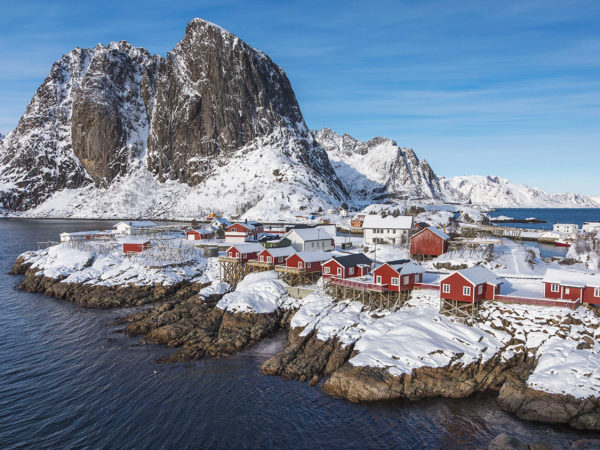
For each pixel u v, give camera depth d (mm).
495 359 41656
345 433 33938
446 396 38500
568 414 34406
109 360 47281
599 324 43281
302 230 84000
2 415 36500
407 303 53781
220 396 39625
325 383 40875
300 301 61031
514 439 30891
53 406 37906
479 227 93125
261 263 72250
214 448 32188
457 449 31781
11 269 98188
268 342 52281
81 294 71750
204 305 61781
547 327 43906
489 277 49938
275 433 34000
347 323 50562
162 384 41844
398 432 33906
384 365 40344
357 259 64625
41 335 55000
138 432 34125
